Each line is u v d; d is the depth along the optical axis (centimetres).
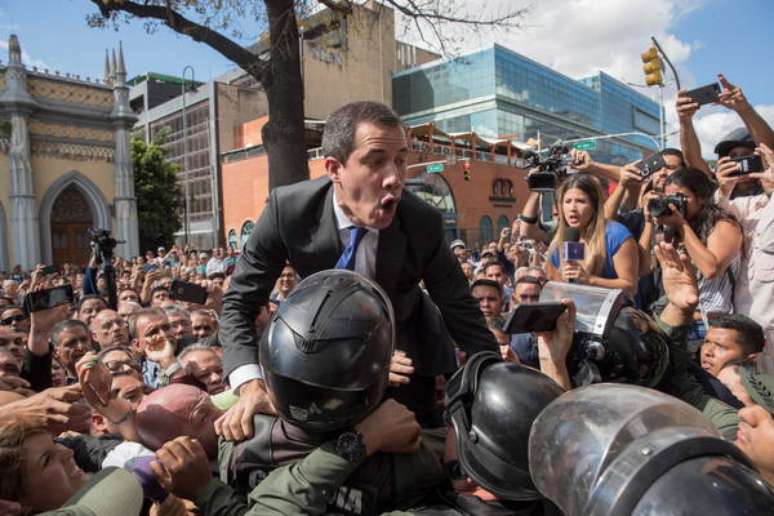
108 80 2623
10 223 2359
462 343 193
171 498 164
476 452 134
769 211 280
